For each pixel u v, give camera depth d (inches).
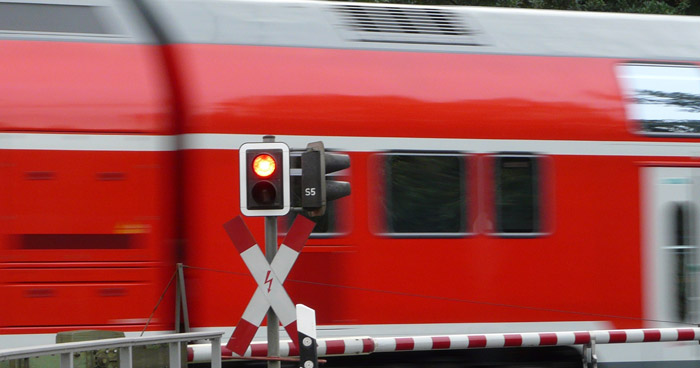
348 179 1035.3
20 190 971.3
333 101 1040.2
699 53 1152.2
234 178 1008.9
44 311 967.0
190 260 997.2
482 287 1056.2
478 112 1068.5
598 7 2402.8
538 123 1079.6
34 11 1015.6
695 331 1073.5
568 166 1081.4
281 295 877.2
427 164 1053.2
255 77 1030.4
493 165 1066.1
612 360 1104.2
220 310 998.4
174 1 1056.8
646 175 1098.1
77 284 974.4
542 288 1067.9
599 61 1120.8
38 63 997.8
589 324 1076.5
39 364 657.0
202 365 1043.3
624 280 1085.1
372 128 1043.3
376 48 1077.8
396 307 1038.4
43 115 981.2
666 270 1097.4
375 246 1036.5
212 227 1000.9
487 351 1085.1
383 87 1056.2
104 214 983.6
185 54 1027.3
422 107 1058.7
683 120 1115.9
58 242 974.4
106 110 993.5
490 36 1114.1
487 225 1061.1
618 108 1101.1
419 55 1083.3
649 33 1155.3
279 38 1061.1
